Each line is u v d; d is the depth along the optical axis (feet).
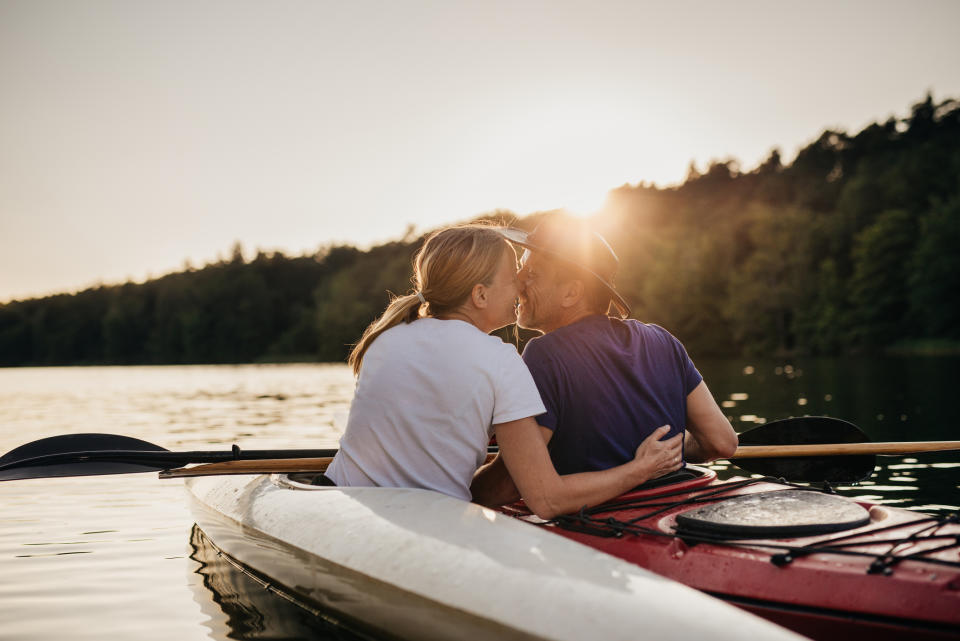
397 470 6.77
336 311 240.53
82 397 55.83
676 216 310.65
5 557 9.65
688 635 4.18
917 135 275.59
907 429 20.77
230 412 36.63
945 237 140.97
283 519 7.28
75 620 7.30
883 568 4.81
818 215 190.39
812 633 4.91
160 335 289.94
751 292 174.29
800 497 6.10
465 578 5.20
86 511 12.65
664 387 6.90
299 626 6.87
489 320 6.93
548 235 7.13
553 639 4.47
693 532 5.80
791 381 54.44
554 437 6.66
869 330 151.94
